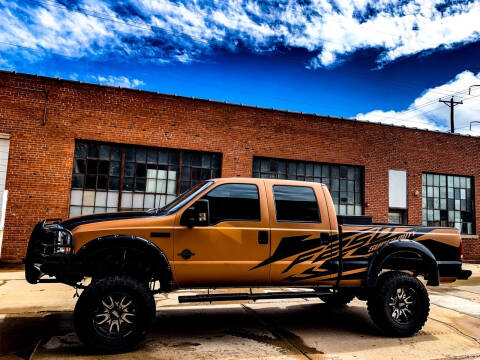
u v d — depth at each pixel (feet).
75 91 33.73
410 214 44.78
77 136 33.40
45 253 12.92
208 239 13.87
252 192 15.10
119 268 14.08
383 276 15.58
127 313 12.54
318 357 12.50
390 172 44.60
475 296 24.04
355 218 16.67
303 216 15.31
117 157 35.09
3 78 31.71
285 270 14.48
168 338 14.16
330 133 42.42
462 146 48.52
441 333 15.72
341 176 43.11
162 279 13.37
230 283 14.08
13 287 22.07
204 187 14.79
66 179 32.73
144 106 35.81
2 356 11.85
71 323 15.64
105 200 34.27
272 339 14.37
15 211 31.04
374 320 15.26
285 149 40.32
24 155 31.71
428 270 16.14
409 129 46.11
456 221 47.60
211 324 16.29
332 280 14.96
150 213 14.21
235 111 38.93
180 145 36.63
